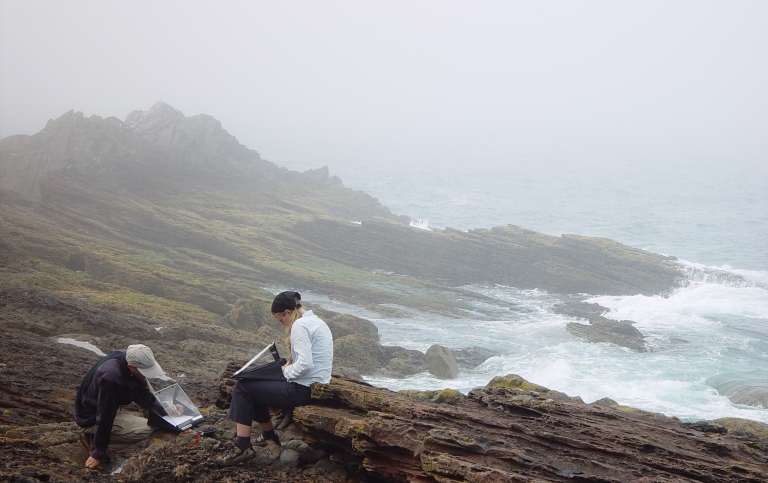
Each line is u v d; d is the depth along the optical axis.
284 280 39.38
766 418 20.34
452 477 5.21
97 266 34.88
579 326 31.03
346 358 24.67
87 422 6.46
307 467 6.36
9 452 6.24
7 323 17.22
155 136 63.62
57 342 16.30
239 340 22.66
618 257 41.25
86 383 6.45
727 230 70.88
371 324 29.44
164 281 33.19
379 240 45.16
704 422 7.39
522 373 24.88
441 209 87.75
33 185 56.66
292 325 6.40
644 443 5.82
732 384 23.17
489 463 5.39
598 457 5.62
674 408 21.36
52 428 7.34
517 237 44.31
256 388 6.31
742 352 28.11
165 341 19.83
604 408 7.72
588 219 80.38
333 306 35.41
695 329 32.09
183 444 6.48
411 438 5.68
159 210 48.16
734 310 35.38
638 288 39.75
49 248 36.38
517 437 5.90
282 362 6.48
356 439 5.88
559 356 27.02
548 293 40.31
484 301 37.19
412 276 43.41
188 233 44.56
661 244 63.56
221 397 7.98
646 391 22.92
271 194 59.53
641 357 27.11
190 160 62.78
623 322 30.44
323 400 6.60
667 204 93.50
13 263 32.38
